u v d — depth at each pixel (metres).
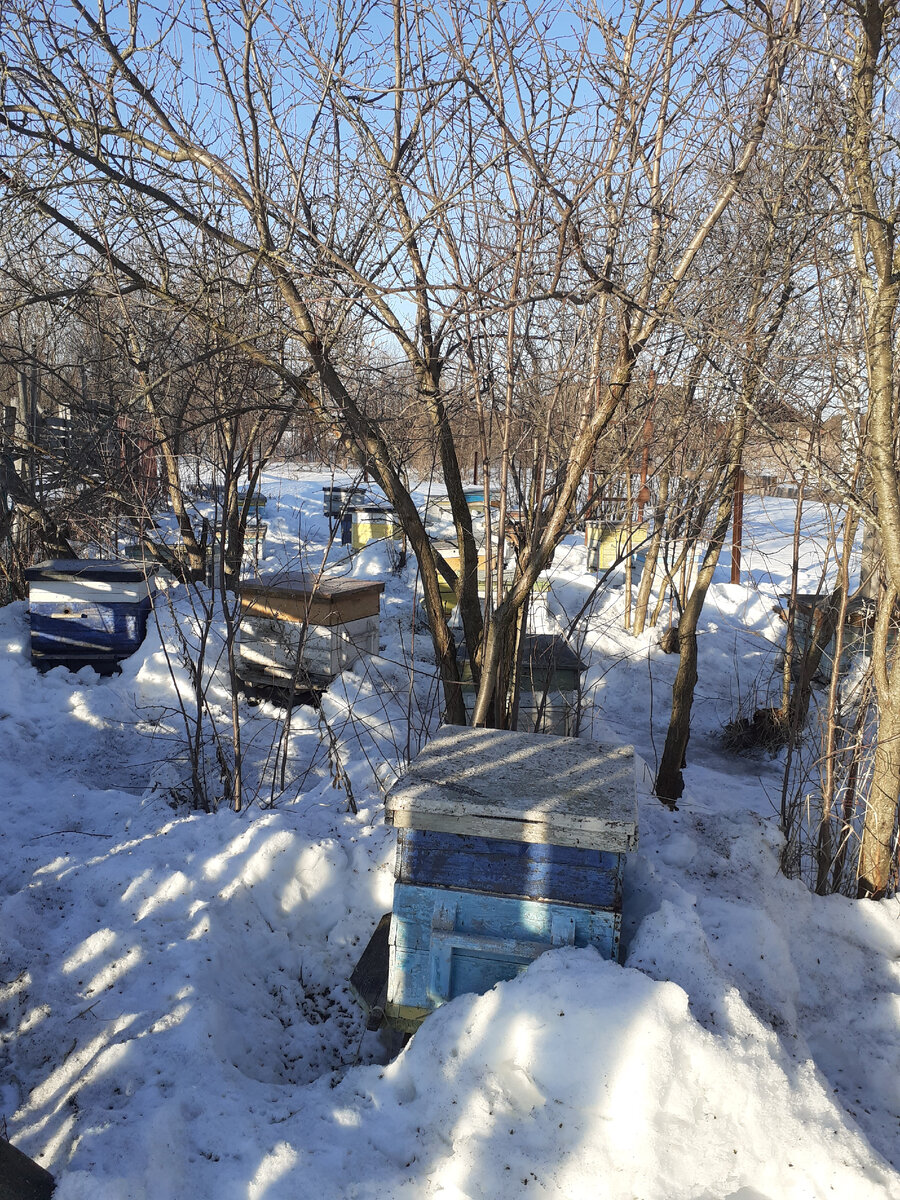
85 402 6.34
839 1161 2.48
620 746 3.85
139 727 7.26
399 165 5.02
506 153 4.12
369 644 8.02
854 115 4.20
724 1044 2.76
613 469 4.94
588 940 3.08
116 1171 2.53
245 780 6.08
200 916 3.95
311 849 4.41
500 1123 2.66
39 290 5.28
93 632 8.23
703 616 12.20
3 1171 2.36
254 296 5.24
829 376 5.01
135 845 4.56
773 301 5.35
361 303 4.65
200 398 6.41
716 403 5.73
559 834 3.02
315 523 21.73
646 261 4.36
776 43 3.97
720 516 5.72
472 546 5.36
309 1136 2.76
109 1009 3.37
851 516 4.73
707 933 3.72
